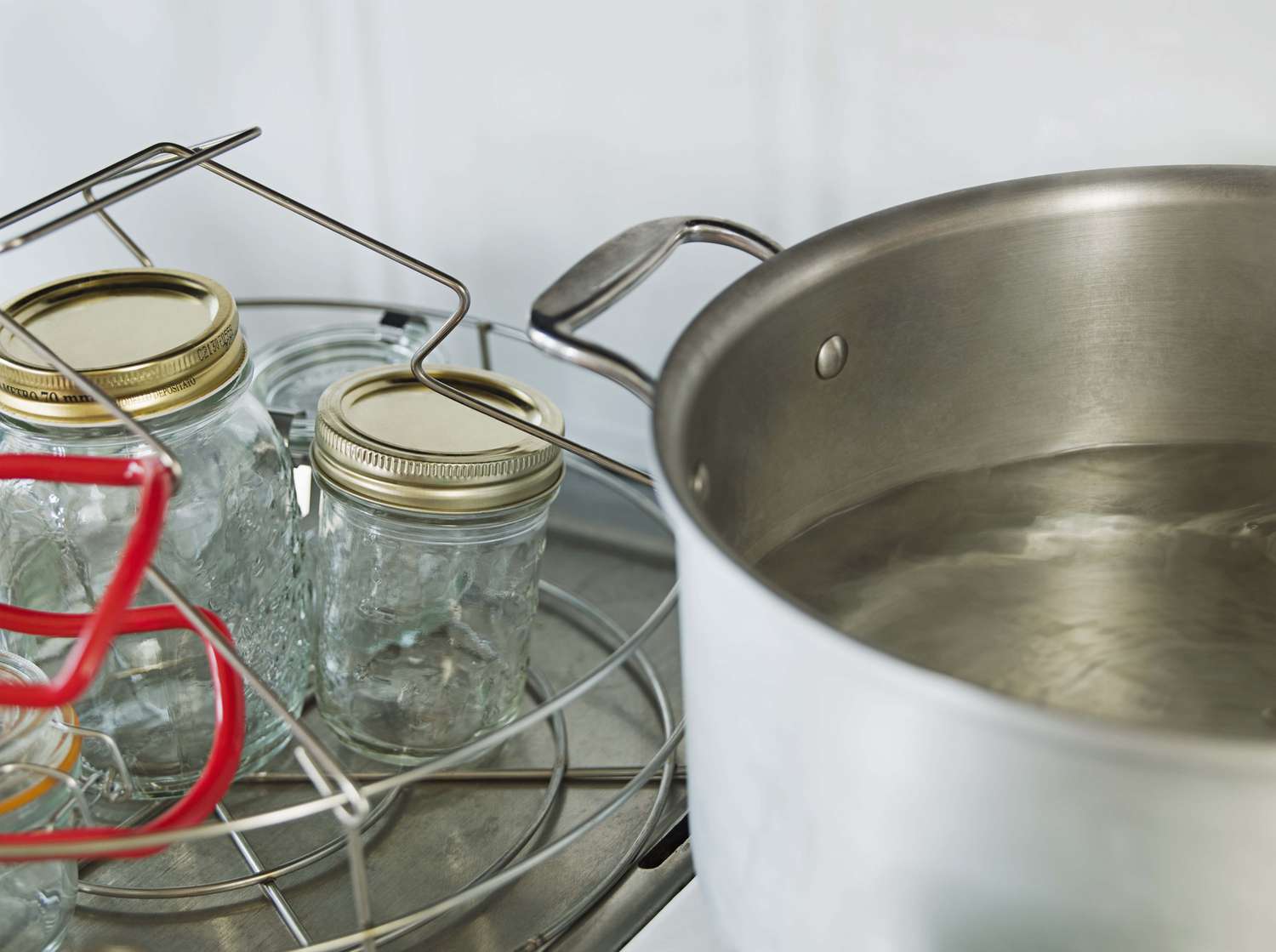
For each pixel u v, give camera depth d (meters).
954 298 0.48
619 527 0.69
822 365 0.46
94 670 0.33
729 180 0.62
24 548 0.48
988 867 0.28
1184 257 0.48
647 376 0.35
